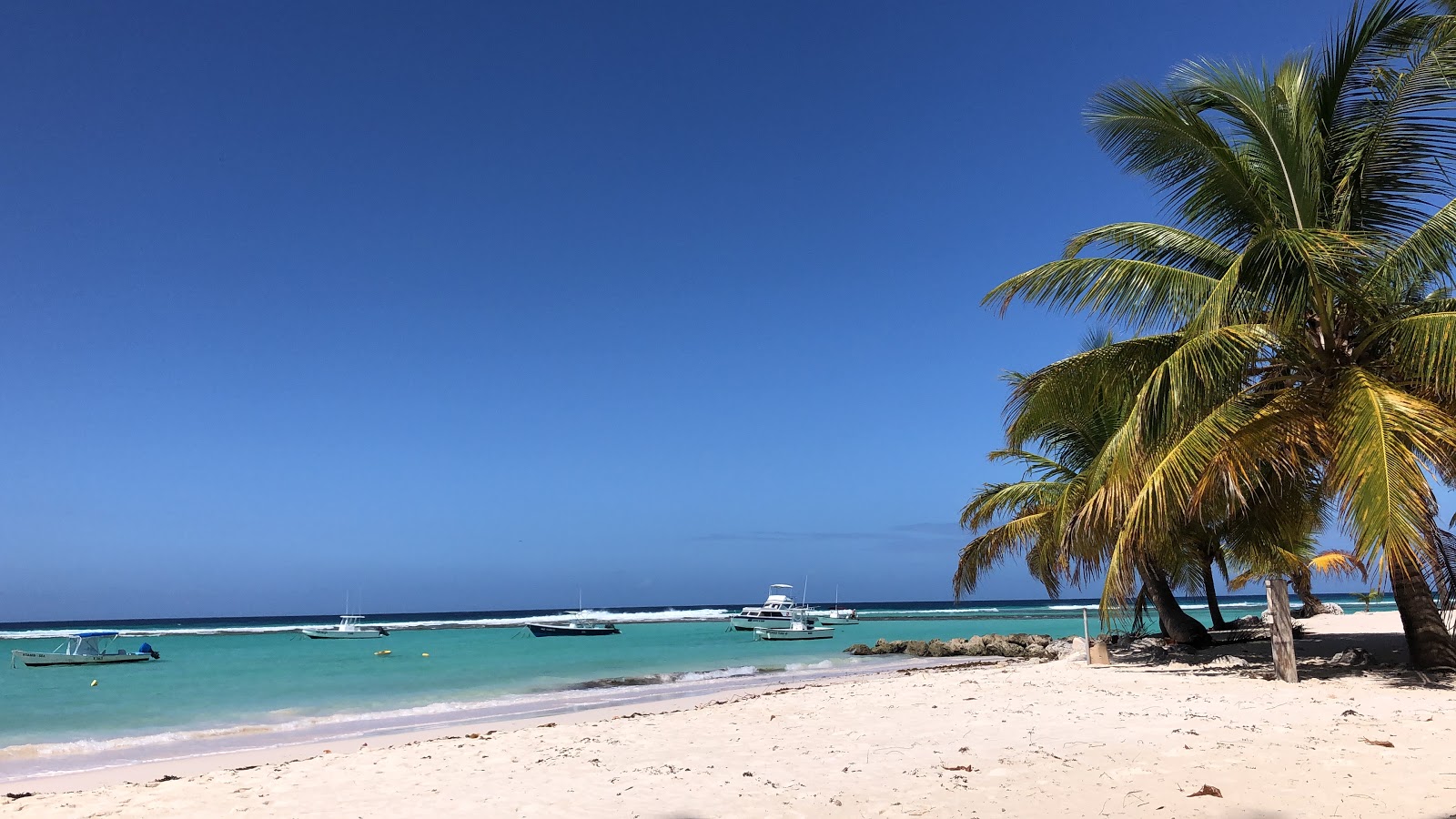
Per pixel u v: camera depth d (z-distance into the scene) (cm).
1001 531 1973
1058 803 608
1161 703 1107
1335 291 1090
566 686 2483
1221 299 1007
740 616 6694
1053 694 1275
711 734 1094
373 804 761
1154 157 1259
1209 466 1081
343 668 3189
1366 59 1181
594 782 803
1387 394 999
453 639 5644
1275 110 1171
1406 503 875
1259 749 752
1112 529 1277
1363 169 1211
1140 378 1282
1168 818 551
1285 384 1227
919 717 1136
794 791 711
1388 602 6325
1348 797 577
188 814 759
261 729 1666
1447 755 694
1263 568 1330
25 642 6350
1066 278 1281
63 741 1562
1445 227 1053
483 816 692
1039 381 1330
